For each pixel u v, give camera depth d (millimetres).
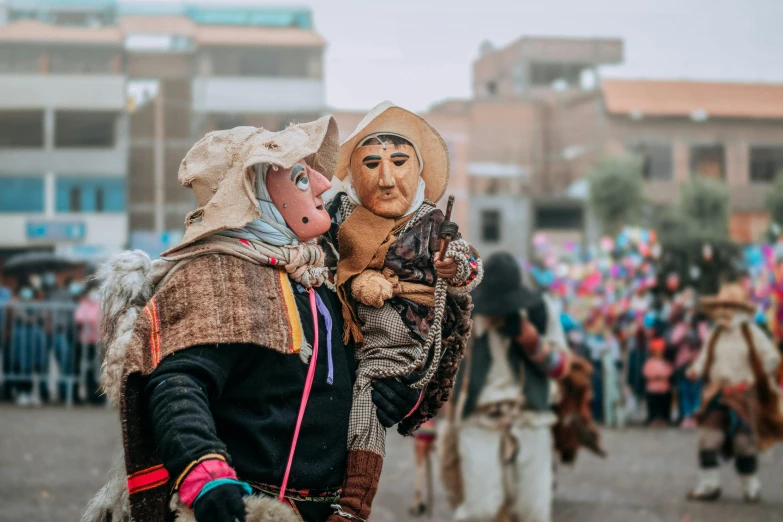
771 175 53062
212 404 2721
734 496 9992
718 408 9789
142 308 2789
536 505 6941
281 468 2740
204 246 2785
